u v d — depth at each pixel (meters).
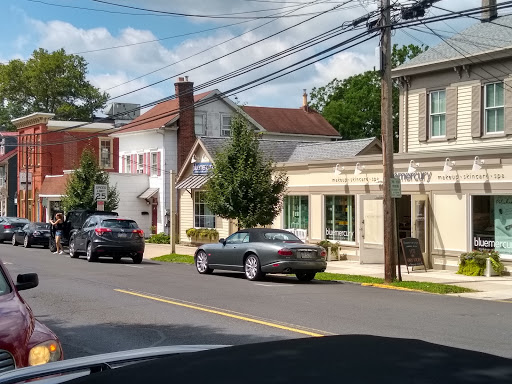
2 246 36.41
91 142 53.78
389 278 17.45
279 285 16.97
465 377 2.15
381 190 23.11
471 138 22.89
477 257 19.39
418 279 18.44
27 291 15.26
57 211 49.50
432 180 21.42
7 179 60.78
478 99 22.56
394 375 2.18
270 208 23.47
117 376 2.38
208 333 10.13
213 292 15.20
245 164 23.34
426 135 24.41
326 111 58.03
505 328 10.54
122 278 18.34
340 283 18.03
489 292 15.84
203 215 34.22
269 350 2.59
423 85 24.59
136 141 45.22
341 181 24.84
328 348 2.58
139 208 43.56
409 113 25.14
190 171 35.66
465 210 20.38
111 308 12.73
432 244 21.45
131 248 24.77
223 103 44.34
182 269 22.00
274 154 34.75
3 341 5.28
